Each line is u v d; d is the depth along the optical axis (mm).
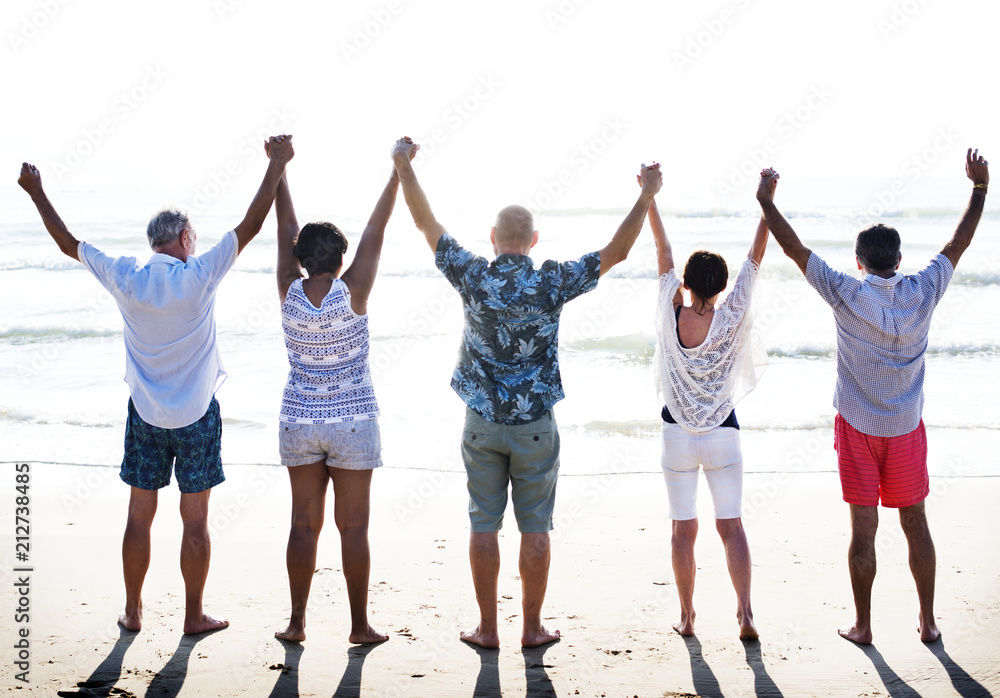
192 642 3506
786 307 14375
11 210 38188
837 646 3512
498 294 3375
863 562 3539
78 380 10031
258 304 14922
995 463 6816
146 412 3484
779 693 3076
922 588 3535
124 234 27328
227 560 4699
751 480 6562
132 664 3260
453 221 30266
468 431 3488
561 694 3072
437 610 3969
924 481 3578
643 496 6145
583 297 15086
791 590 4238
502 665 3332
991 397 9023
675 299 3742
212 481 3615
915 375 3543
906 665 3305
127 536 3580
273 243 23328
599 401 9117
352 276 3482
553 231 27391
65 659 3299
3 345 12055
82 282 17578
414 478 6645
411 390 9508
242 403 8883
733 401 3730
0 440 7641
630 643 3578
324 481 3551
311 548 3521
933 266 3586
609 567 4660
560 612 3971
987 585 4195
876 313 3449
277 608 3955
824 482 6477
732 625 3779
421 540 5152
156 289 3416
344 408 3439
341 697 3021
